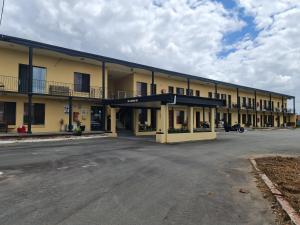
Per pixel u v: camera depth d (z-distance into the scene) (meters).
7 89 19.48
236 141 19.80
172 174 7.97
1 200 5.34
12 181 6.85
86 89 24.23
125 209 4.91
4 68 19.53
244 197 5.76
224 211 4.90
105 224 4.23
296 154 12.81
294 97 57.31
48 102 21.59
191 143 18.03
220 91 40.59
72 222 4.29
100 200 5.40
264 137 24.02
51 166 8.88
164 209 4.95
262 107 50.41
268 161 10.38
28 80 19.39
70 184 6.61
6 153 11.69
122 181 6.99
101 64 24.81
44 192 5.91
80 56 21.86
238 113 42.72
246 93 46.34
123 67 25.80
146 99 19.20
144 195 5.80
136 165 9.30
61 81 22.50
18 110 20.03
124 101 21.03
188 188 6.43
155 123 28.84
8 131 19.42
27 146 14.27
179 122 32.41
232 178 7.57
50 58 21.91
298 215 4.54
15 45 18.81
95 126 24.45
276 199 5.48
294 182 6.77
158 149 14.16
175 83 32.97
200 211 4.88
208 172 8.36
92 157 10.90
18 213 4.65
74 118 22.94
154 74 29.36
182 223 4.33
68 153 11.89
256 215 4.73
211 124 22.17
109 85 31.27
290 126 53.75
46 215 4.57
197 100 20.00
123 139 19.61
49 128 21.50
